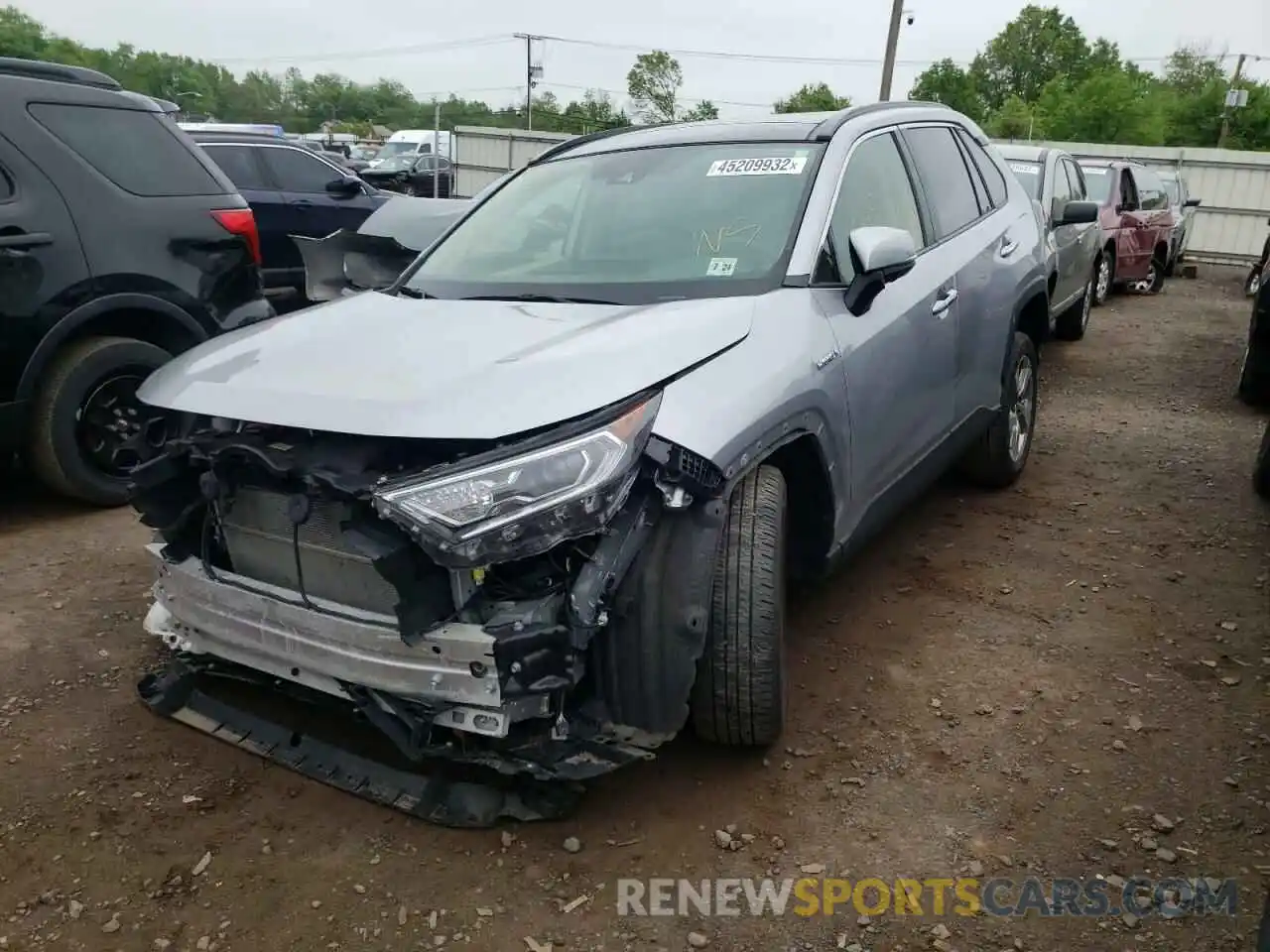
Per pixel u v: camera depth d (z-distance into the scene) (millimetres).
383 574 2439
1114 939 2484
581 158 4273
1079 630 4008
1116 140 56500
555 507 2416
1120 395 8078
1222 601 4258
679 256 3512
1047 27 83250
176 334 5406
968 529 5035
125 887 2631
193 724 3199
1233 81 58156
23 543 4762
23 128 4828
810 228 3488
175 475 2932
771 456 3199
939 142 4754
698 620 2645
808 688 3562
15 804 2920
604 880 2668
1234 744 3256
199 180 5543
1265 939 2098
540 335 2955
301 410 2629
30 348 4773
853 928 2521
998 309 4727
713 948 2461
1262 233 23125
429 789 2811
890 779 3074
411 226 7145
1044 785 3053
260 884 2646
